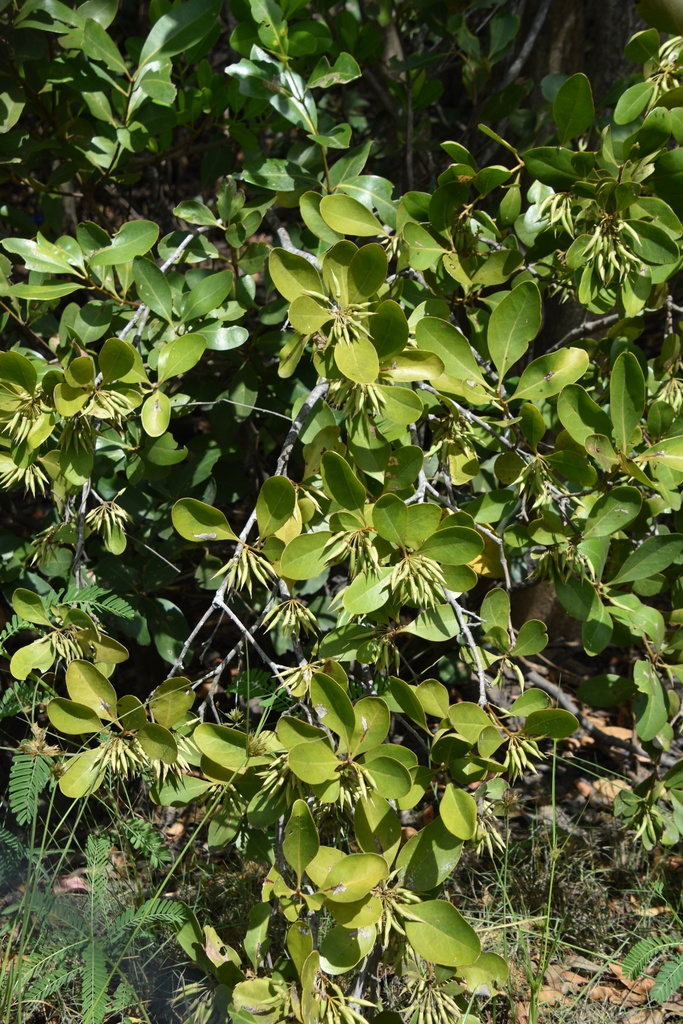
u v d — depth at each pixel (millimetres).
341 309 2031
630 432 2168
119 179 3377
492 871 2959
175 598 3461
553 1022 2455
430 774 2084
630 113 2428
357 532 2031
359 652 2162
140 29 4590
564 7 3758
